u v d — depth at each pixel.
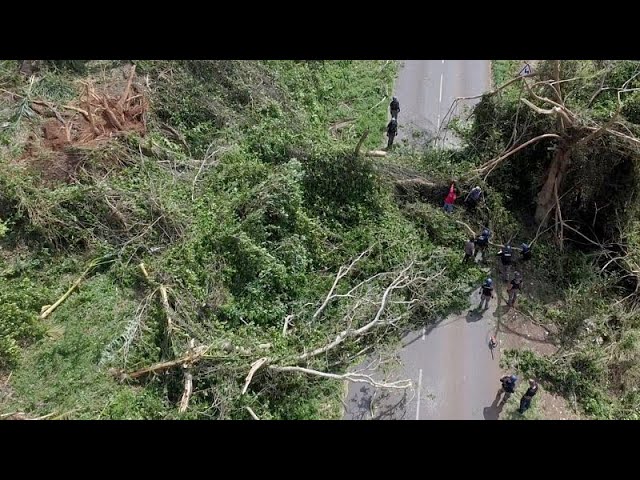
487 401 16.05
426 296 17.95
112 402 14.05
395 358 16.83
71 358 15.02
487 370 16.77
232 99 22.69
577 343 17.38
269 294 17.08
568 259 19.58
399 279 17.44
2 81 21.34
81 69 22.59
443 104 25.00
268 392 15.12
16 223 17.12
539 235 20.28
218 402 14.20
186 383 14.22
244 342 15.41
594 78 20.06
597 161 18.52
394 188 20.14
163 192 18.28
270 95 23.11
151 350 15.15
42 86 21.28
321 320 16.95
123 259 17.28
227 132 20.94
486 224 20.00
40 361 14.94
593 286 18.44
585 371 16.69
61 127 19.44
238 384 14.73
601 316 17.98
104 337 15.48
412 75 26.23
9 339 14.75
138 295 16.67
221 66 23.03
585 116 17.81
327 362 16.08
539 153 20.16
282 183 18.11
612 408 15.96
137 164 19.12
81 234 17.33
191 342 14.74
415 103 25.05
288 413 15.07
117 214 17.42
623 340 17.00
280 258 17.73
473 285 18.75
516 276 17.70
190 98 21.62
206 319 15.98
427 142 22.91
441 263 18.75
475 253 19.41
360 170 19.11
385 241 18.64
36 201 16.98
